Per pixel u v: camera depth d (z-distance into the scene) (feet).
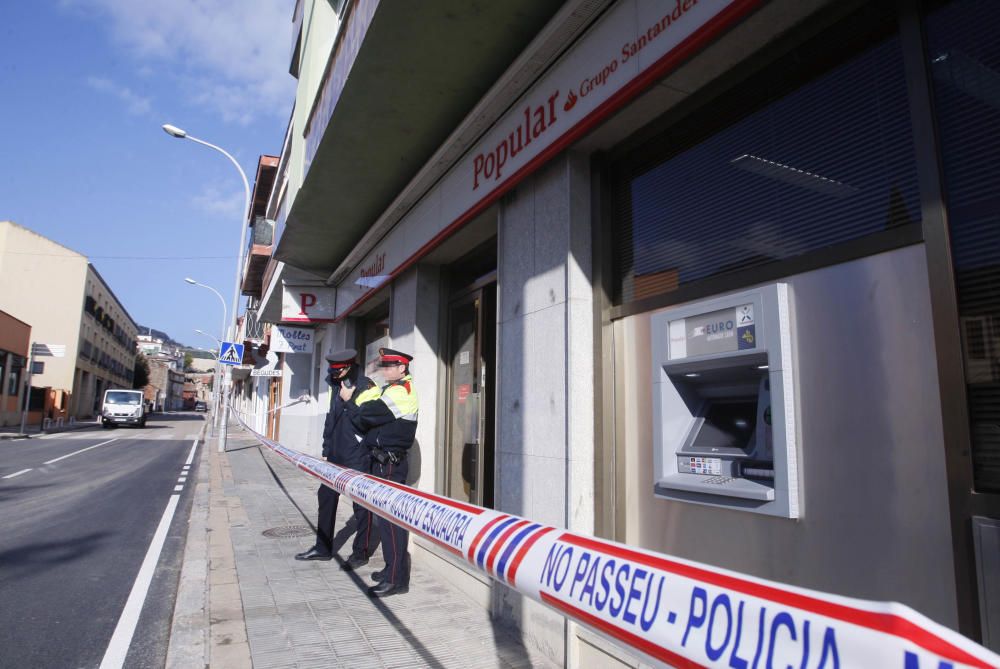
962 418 5.85
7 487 34.42
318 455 40.19
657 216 10.73
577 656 10.29
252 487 33.37
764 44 8.62
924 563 6.08
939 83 6.55
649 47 9.50
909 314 6.51
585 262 11.71
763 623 2.99
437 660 10.87
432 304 20.93
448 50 14.28
